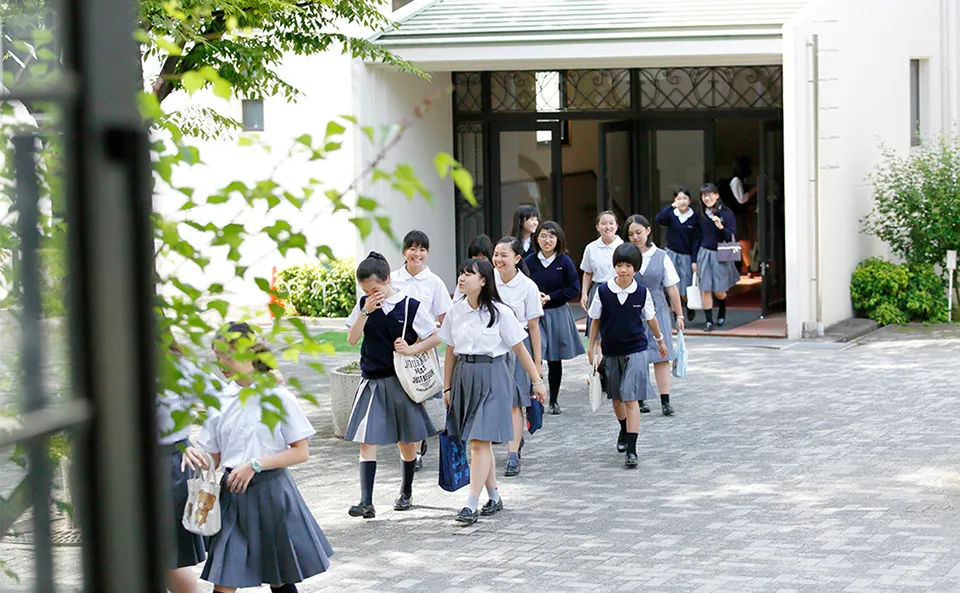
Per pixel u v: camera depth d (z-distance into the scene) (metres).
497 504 8.55
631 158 19.41
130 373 1.90
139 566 1.92
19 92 1.87
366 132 2.84
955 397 12.02
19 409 2.53
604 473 9.56
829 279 16.45
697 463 9.74
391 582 7.05
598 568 7.18
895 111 18.67
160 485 1.95
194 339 3.43
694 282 16.53
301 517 5.85
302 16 12.69
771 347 15.36
